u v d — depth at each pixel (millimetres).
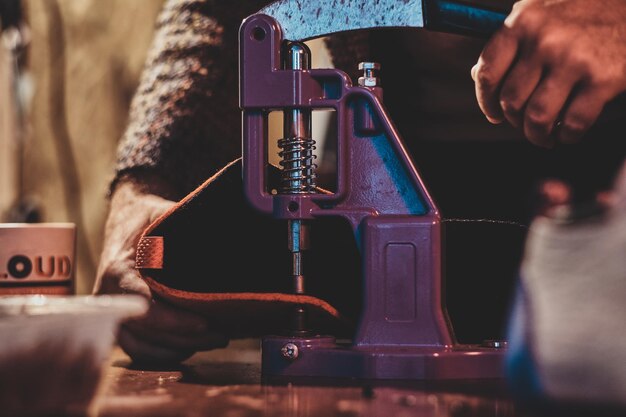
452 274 784
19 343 410
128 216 978
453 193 1082
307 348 709
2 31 2514
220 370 797
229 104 1057
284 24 743
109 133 2955
